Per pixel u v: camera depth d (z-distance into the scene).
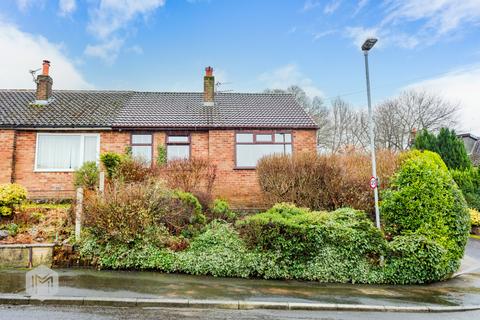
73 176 12.40
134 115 15.18
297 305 5.69
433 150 22.16
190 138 14.59
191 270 7.39
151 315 5.00
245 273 7.38
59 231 8.23
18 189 9.29
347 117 39.66
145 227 7.82
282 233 7.69
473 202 15.47
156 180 9.73
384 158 14.15
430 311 5.86
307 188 10.24
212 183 12.46
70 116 14.70
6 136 13.59
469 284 7.66
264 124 14.67
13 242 7.63
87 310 5.12
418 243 7.73
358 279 7.44
